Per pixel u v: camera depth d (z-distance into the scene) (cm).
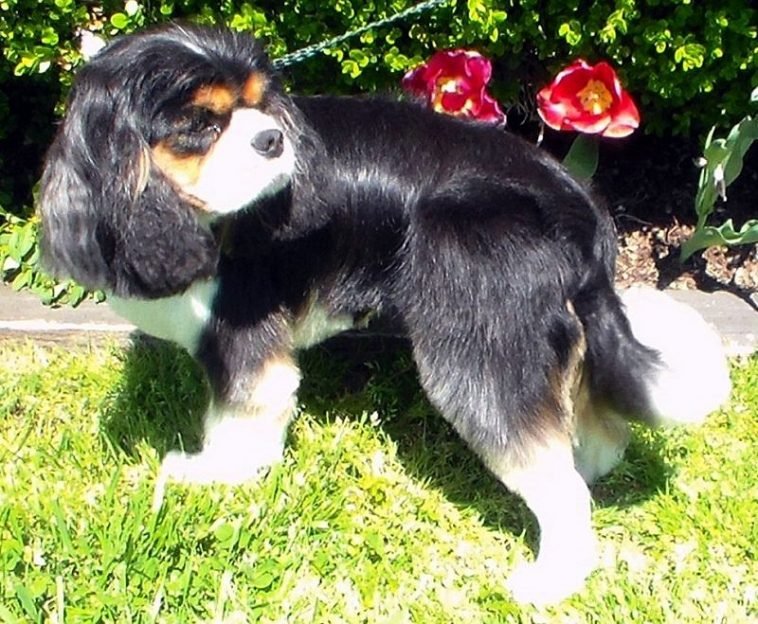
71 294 122
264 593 86
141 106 81
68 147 83
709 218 132
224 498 93
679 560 92
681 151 136
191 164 82
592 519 96
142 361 113
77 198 83
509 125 134
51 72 126
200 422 105
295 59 107
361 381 114
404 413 108
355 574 89
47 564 85
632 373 87
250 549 89
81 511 91
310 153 90
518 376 86
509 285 85
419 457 102
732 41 118
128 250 84
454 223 87
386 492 97
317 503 94
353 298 95
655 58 120
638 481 101
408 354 114
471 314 86
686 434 105
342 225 92
